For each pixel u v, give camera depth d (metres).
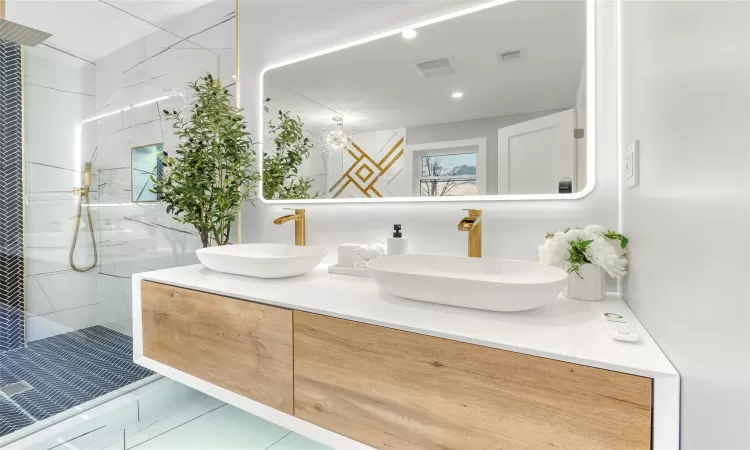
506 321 0.89
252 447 1.59
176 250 2.13
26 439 1.52
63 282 1.89
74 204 1.94
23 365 1.74
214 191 1.81
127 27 2.11
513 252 1.35
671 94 0.66
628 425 0.64
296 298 1.10
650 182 0.81
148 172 2.13
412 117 1.52
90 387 1.81
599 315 0.94
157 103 2.13
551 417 0.71
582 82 1.24
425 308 1.00
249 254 1.72
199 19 2.16
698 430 0.53
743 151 0.40
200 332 1.28
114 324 2.02
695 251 0.54
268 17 1.91
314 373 1.01
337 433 0.98
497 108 1.37
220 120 1.87
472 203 1.41
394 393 0.88
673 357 0.64
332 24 1.69
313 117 1.76
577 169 1.25
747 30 0.39
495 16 1.36
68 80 1.95
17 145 1.81
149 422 1.78
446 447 0.82
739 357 0.40
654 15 0.78
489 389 0.77
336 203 1.71
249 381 1.15
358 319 0.93
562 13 1.27
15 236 1.78
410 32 1.51
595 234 1.07
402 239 1.42
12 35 1.78
